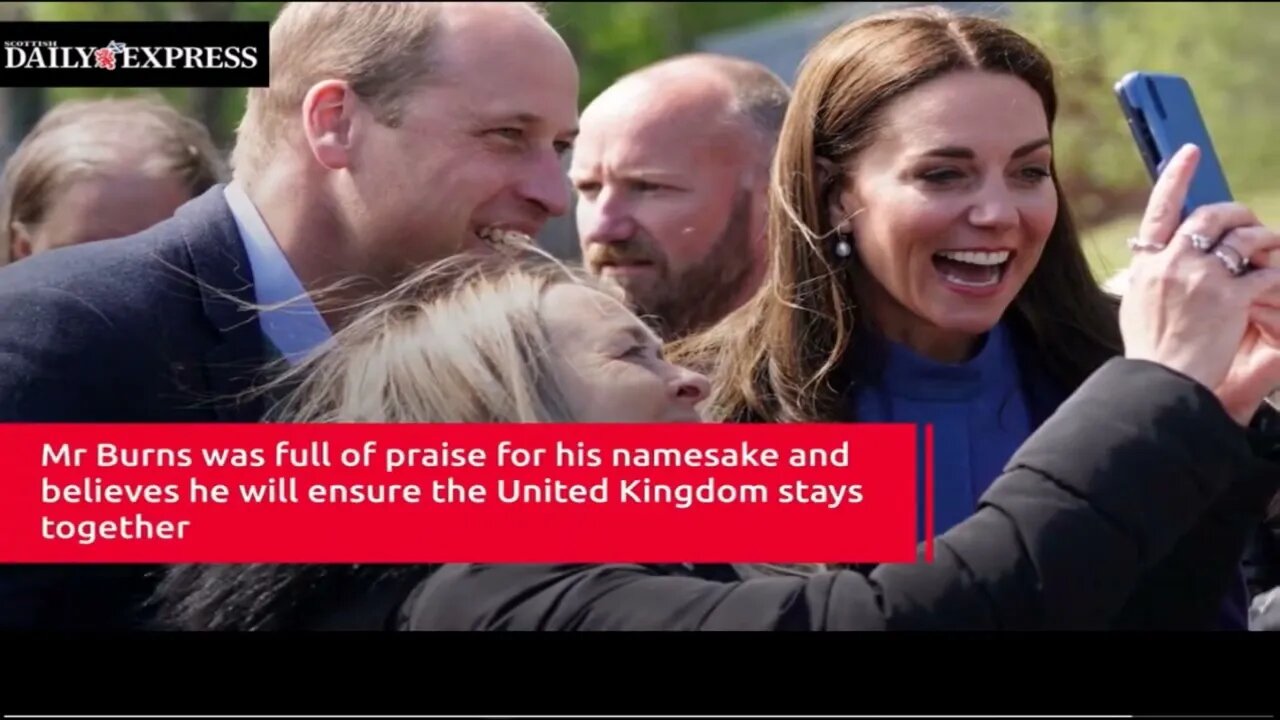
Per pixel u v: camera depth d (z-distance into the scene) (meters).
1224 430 2.93
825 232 3.75
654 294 4.64
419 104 3.95
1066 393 3.92
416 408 3.19
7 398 3.52
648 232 4.61
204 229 3.87
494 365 3.16
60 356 3.56
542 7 4.62
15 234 5.01
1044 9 9.22
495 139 4.01
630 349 3.22
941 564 2.92
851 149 3.66
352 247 4.00
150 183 4.98
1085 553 2.85
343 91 3.95
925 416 3.73
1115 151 8.91
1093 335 3.95
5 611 3.39
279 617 3.23
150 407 3.60
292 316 3.82
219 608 3.28
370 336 3.31
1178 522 2.91
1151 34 10.01
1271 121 9.64
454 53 3.99
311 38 4.00
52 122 5.02
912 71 3.58
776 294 3.78
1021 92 3.61
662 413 3.22
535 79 4.05
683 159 4.60
